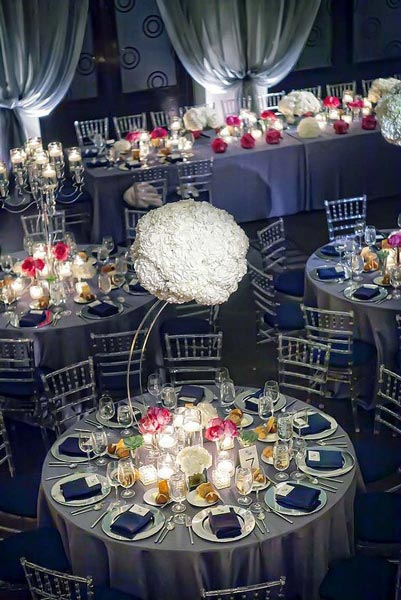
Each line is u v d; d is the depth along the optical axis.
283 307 7.02
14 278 6.88
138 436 4.65
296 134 10.16
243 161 9.59
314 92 12.16
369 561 4.29
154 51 11.62
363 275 6.66
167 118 11.58
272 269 8.70
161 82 11.83
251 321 7.80
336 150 9.92
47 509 4.61
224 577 4.06
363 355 6.17
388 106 7.02
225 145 9.59
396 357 6.24
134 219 9.07
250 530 4.08
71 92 11.48
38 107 10.95
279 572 4.14
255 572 4.11
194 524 4.15
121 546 4.07
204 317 7.92
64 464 4.66
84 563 4.27
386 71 12.59
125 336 6.21
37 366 6.22
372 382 6.33
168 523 4.17
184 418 4.69
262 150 9.64
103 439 4.54
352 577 4.19
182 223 4.09
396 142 7.19
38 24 10.52
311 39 12.19
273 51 11.56
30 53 10.62
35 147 8.43
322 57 12.38
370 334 6.30
